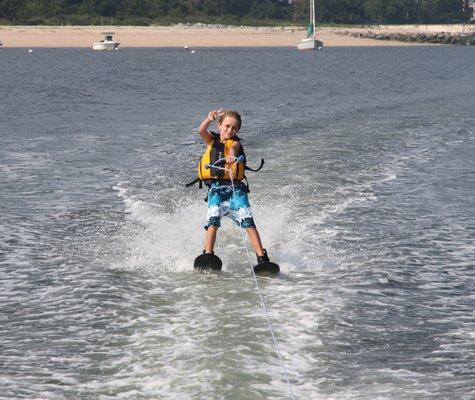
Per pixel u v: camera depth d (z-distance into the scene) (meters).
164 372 15.35
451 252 25.20
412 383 15.23
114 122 63.88
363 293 20.88
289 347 16.70
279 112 70.88
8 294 20.78
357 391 14.77
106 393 14.58
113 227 28.00
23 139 52.19
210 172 23.95
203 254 22.50
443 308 19.97
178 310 19.19
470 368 16.03
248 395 14.27
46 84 115.69
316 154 41.62
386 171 38.38
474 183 36.41
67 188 35.03
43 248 25.38
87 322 18.50
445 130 54.84
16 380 15.30
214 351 16.27
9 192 34.28
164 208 30.61
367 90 106.62
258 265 22.36
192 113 72.25
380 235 27.06
